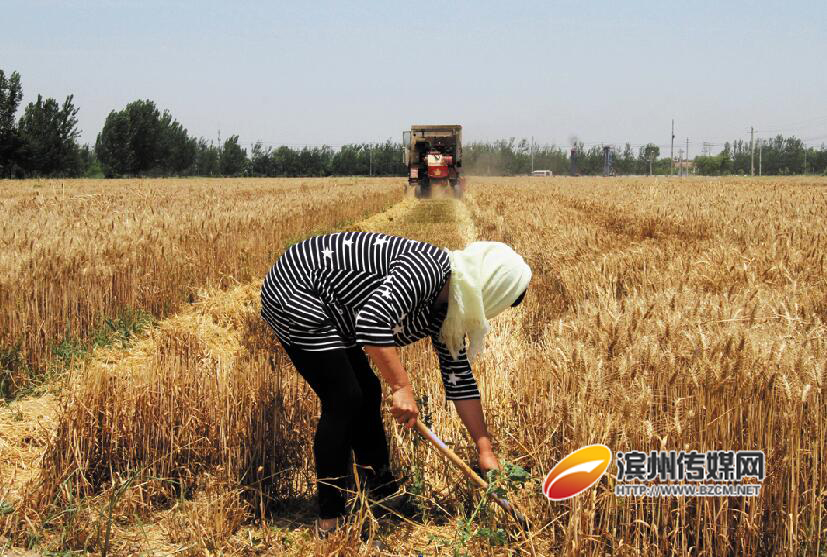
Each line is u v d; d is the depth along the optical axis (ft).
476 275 12.39
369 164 370.94
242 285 37.91
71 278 27.30
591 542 12.10
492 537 12.30
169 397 15.55
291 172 362.33
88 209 59.52
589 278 28.14
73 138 272.31
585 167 513.04
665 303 18.26
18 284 25.14
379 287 12.32
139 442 15.26
